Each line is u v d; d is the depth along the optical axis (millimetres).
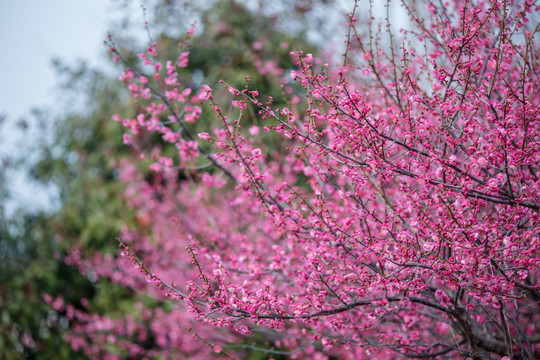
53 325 8703
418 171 3152
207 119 7164
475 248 2803
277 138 5676
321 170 3227
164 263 7039
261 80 7902
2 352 8250
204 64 8711
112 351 7531
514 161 2904
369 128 2977
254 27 9008
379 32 4070
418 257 3127
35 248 9250
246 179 3727
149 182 8570
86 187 9234
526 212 3137
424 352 3904
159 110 4328
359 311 3705
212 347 3824
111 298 8258
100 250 8602
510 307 4027
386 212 3270
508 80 3621
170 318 6605
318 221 3273
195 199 6883
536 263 2838
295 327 4590
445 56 3891
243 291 3145
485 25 3607
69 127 9812
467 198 2951
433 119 3969
